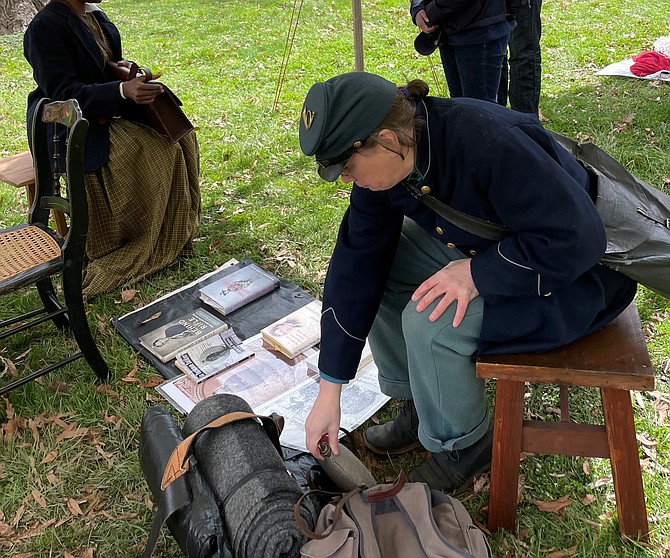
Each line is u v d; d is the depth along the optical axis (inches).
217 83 235.6
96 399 103.4
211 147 183.0
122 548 81.5
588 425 72.6
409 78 226.8
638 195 76.2
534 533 78.0
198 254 138.1
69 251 96.5
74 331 102.0
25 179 125.6
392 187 67.7
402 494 65.6
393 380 86.7
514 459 73.5
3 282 93.1
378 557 59.0
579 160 74.0
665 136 165.6
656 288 69.9
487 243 68.4
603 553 75.0
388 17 305.6
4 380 109.3
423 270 80.8
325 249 135.9
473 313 69.2
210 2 362.0
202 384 103.8
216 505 66.3
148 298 127.6
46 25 121.0
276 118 199.3
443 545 60.6
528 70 161.6
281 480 67.0
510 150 60.6
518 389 70.1
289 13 323.6
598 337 71.1
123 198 128.8
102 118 124.6
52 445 96.0
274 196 156.4
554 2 300.0
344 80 59.0
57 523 85.3
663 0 292.8
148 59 269.1
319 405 74.7
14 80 258.8
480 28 137.6
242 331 116.1
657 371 98.6
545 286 64.8
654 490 80.9
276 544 60.9
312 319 114.2
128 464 92.4
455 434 77.0
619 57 224.2
